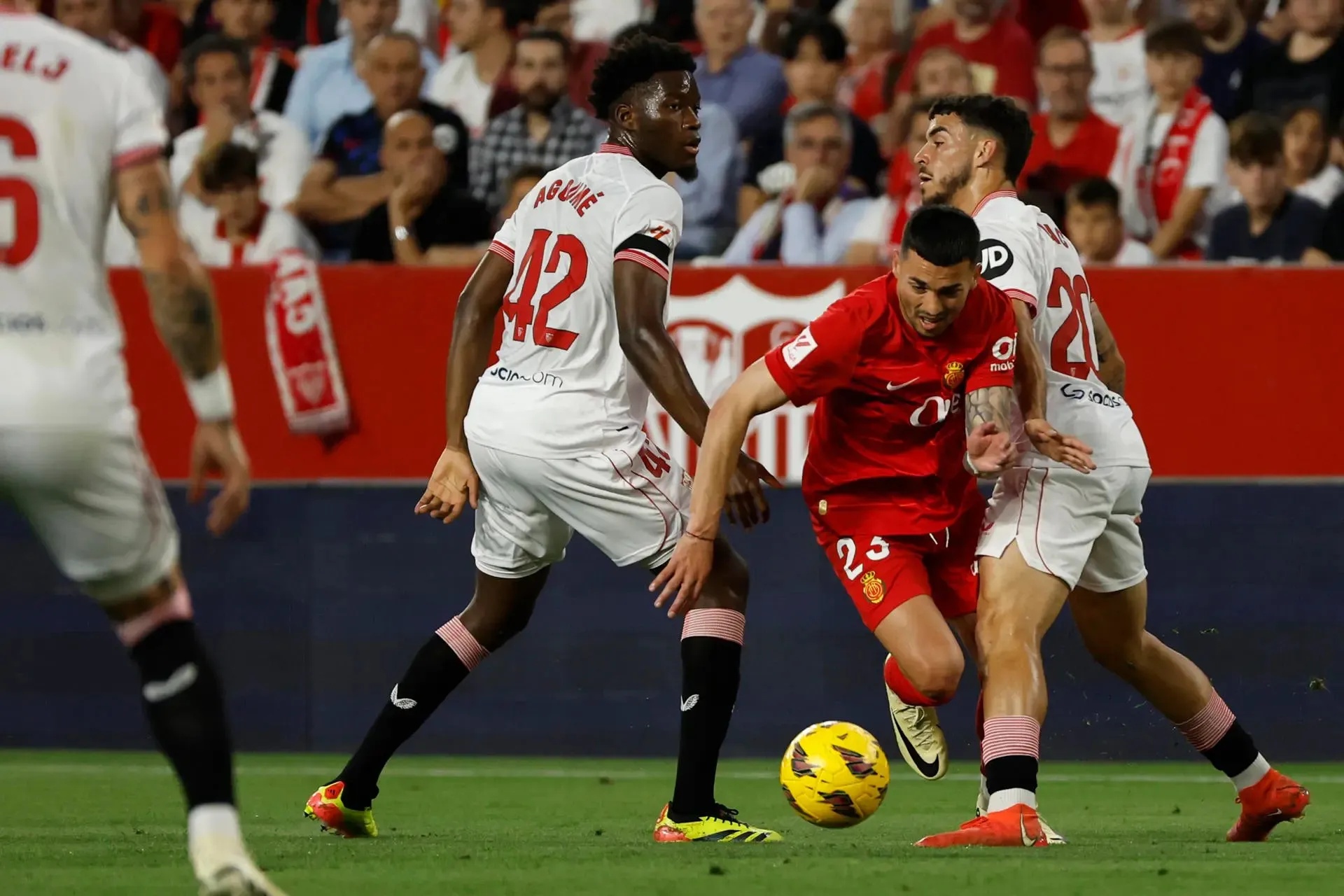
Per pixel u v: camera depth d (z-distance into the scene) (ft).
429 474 93.71
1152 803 74.02
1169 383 89.15
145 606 36.11
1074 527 51.03
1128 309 89.15
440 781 83.25
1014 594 50.55
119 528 34.91
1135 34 116.16
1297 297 88.33
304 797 73.72
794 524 92.99
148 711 35.63
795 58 113.60
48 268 33.96
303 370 93.71
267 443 94.43
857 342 48.75
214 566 95.55
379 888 39.24
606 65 56.49
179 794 74.23
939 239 46.34
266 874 42.27
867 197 110.01
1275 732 89.71
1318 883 40.81
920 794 79.51
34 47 34.42
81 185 34.40
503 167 110.63
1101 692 91.04
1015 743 49.11
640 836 56.70
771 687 93.50
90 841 53.31
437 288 93.20
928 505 51.55
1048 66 108.88
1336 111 110.01
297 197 111.34
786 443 92.38
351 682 95.40
